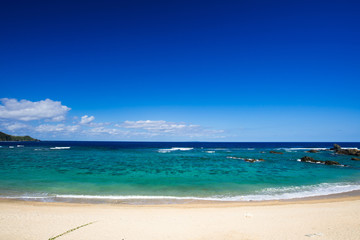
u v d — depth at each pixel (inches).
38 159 1653.5
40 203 576.7
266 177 1011.3
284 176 1042.7
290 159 1875.0
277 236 362.6
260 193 715.4
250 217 471.5
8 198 620.1
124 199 627.5
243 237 360.5
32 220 434.6
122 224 421.4
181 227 407.8
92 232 378.3
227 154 2401.6
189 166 1375.5
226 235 369.1
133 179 928.3
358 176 1060.5
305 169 1298.0
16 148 3179.1
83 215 475.8
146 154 2272.4
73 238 351.3
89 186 788.0
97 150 2847.0
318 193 720.3
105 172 1097.4
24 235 357.7
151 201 613.0
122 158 1825.8
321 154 2460.6
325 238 348.5
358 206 565.0
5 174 1004.6
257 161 1672.0
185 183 861.8
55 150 2738.7
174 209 536.4
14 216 455.8
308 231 385.1
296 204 591.8
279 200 635.5
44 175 987.9
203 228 403.2
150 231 386.6
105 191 721.0
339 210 527.2
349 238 346.6
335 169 1310.3
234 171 1188.5
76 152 2438.5
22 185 786.8
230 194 700.0
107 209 530.3
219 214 493.7
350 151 2362.2
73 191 714.8
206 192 723.4
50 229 388.5
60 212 497.0
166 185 823.1
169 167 1320.1
